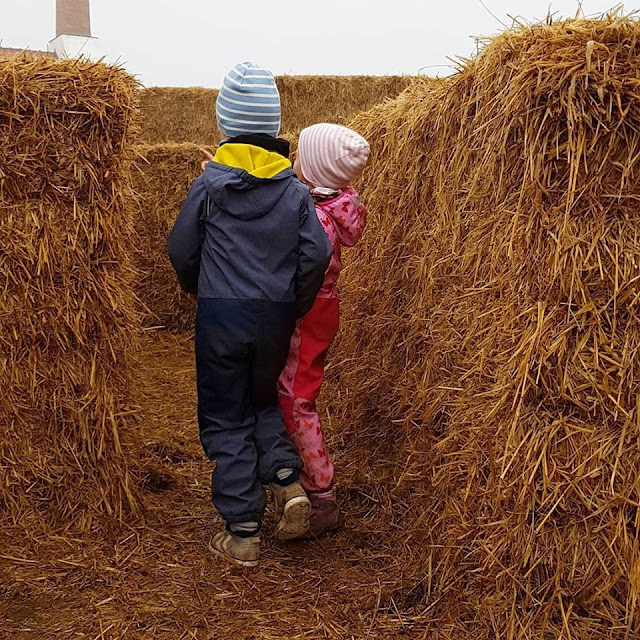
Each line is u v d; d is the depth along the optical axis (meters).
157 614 2.21
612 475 1.87
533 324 1.93
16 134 2.50
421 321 2.83
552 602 1.93
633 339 1.88
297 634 2.12
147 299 6.47
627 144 1.82
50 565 2.46
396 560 2.52
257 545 2.52
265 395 2.49
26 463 2.64
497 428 2.04
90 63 2.64
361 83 9.27
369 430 3.46
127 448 2.87
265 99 2.53
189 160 6.39
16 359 2.60
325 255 2.47
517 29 2.05
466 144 2.40
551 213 1.90
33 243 2.56
